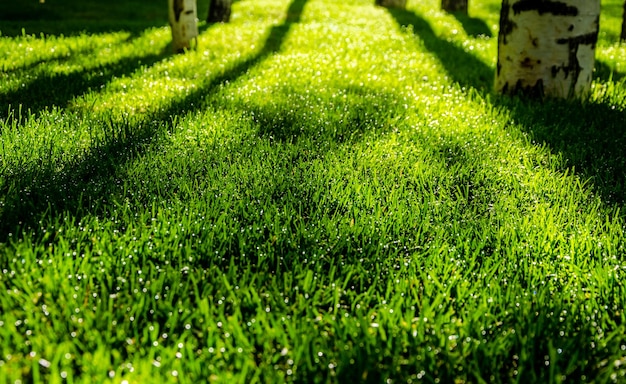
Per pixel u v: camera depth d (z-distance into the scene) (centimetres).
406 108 506
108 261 233
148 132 411
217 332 196
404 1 1741
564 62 539
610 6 1714
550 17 525
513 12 546
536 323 204
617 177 363
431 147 402
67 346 180
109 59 727
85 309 205
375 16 1380
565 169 377
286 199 309
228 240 260
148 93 534
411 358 187
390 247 263
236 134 413
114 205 290
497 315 215
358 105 511
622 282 235
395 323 207
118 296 213
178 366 176
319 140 409
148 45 840
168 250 249
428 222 285
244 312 214
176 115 450
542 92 554
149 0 1744
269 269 247
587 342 198
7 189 301
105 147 373
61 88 553
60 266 226
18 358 176
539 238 271
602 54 809
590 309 219
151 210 290
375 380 178
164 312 207
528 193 328
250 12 1463
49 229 257
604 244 269
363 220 285
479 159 381
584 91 557
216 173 338
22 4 1416
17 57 706
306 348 187
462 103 537
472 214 298
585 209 309
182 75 634
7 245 244
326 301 221
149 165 346
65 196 296
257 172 339
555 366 182
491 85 639
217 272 234
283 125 446
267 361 187
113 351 180
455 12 1564
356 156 378
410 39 962
